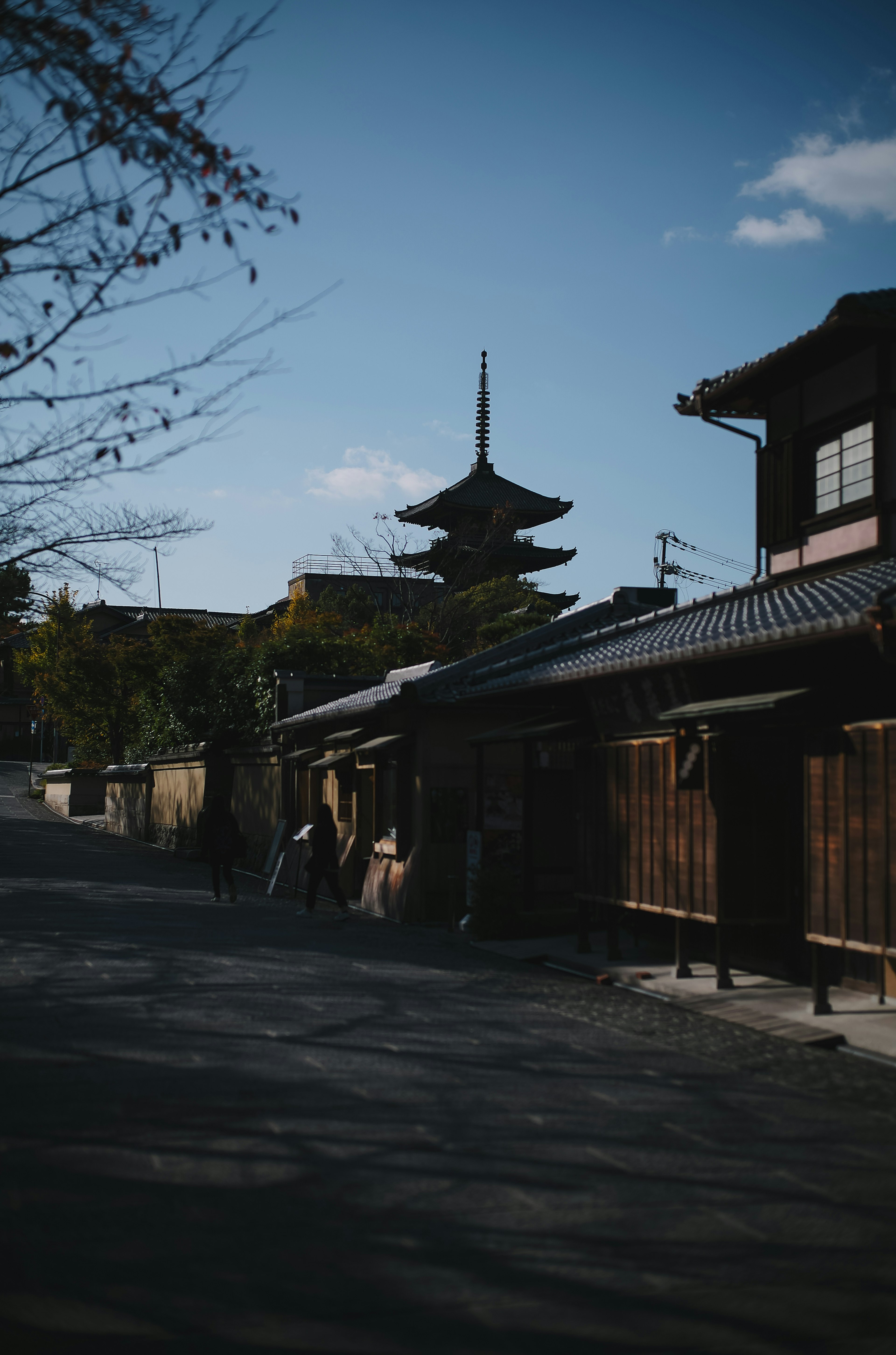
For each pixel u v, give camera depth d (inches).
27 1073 264.1
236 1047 292.8
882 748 305.9
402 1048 297.3
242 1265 157.3
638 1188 192.1
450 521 2509.8
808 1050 305.1
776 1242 169.0
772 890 395.2
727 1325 142.2
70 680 1927.9
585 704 555.5
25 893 738.2
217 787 1208.2
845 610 345.1
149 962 441.4
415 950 517.3
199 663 1386.6
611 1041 314.8
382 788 750.5
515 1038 315.0
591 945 515.2
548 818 629.0
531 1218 177.2
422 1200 184.2
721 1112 241.1
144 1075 262.5
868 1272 158.9
